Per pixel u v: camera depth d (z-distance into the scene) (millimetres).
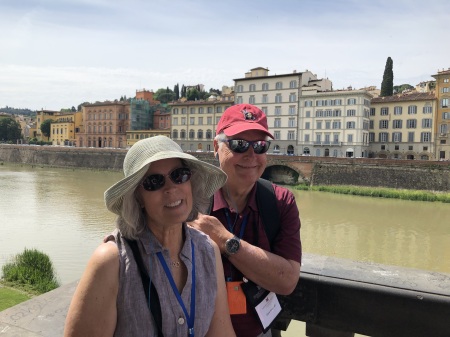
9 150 85875
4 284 11945
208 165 2072
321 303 2967
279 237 2600
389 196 40688
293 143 66312
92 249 18172
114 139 87750
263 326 2525
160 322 1736
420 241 22719
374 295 2816
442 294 2674
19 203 31547
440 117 61344
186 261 1896
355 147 61375
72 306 1670
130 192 1812
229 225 2604
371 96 64250
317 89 65000
